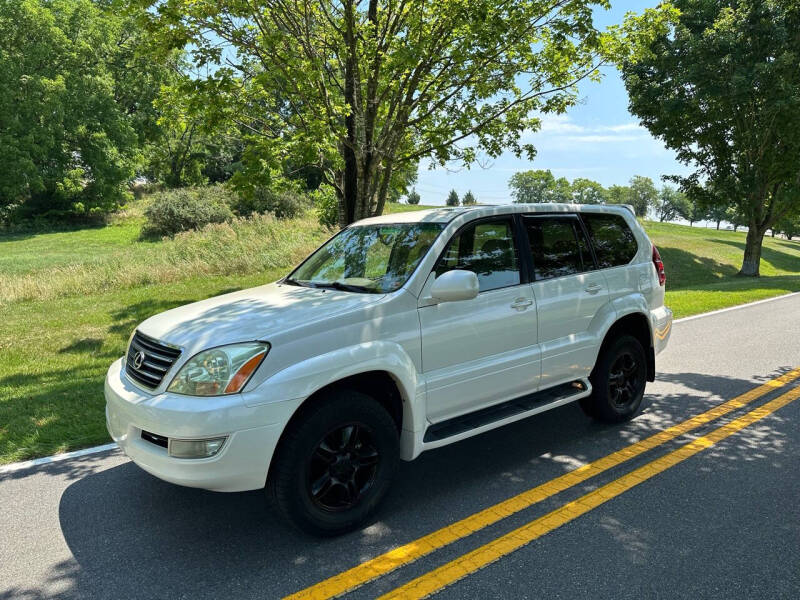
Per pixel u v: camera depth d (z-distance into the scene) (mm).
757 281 19859
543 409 4195
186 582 2826
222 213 26812
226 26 8148
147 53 8648
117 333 9500
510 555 3002
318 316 3250
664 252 30297
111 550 3139
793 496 3648
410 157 10078
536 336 4191
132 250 22516
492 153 10812
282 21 8227
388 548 3104
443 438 3623
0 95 33188
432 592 2695
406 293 3537
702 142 26094
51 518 3521
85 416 5484
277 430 2918
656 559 2943
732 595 2639
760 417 5176
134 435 3123
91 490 3926
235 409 2846
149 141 48125
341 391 3191
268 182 8547
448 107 10117
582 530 3248
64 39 37000
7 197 34375
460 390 3736
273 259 16172
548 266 4406
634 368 5051
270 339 3021
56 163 37344
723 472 4020
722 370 6891
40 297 12406
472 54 8562
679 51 24328
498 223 4184
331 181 10086
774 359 7434
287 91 9039
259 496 3803
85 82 38000
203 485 2855
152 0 7613
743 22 22297
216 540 3230
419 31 8469
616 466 4133
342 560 2996
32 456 4598
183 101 8695
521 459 4301
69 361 7926
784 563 2895
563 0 8578
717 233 48062
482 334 3840
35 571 2947
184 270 14805
